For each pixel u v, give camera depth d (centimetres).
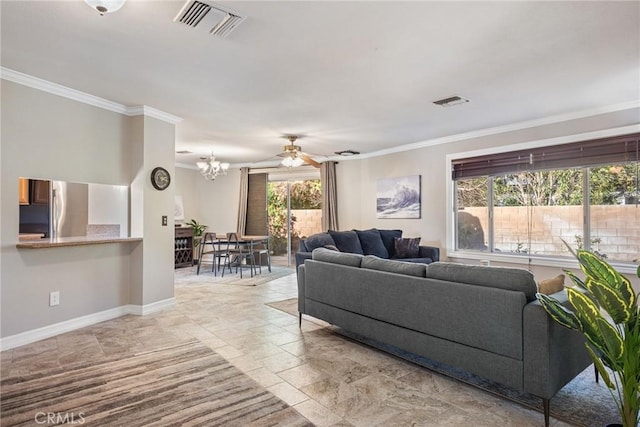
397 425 194
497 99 378
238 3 205
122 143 402
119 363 274
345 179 729
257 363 275
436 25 232
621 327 190
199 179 869
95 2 180
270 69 298
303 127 492
